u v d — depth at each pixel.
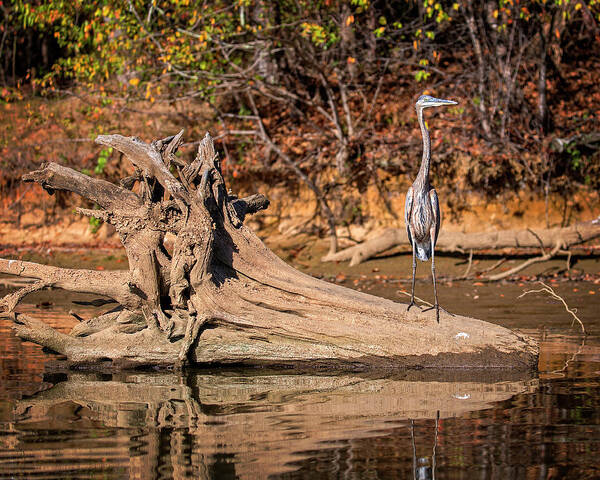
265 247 10.36
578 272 18.30
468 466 5.80
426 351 9.60
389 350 9.66
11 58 27.47
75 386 8.79
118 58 19.55
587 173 21.53
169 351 9.91
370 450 6.20
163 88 21.53
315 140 22.05
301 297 9.95
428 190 10.41
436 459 5.96
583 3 20.23
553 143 20.70
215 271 10.12
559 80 23.39
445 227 21.25
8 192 22.23
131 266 9.95
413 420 7.09
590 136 20.72
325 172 21.75
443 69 23.95
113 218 10.03
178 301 9.84
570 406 7.53
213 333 9.93
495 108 20.84
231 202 10.80
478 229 21.14
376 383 8.85
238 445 6.35
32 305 14.60
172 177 9.91
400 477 5.57
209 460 5.96
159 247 10.02
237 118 22.80
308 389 8.57
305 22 19.64
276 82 23.05
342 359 9.77
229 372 9.72
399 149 21.59
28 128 23.09
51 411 7.53
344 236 21.14
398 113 22.73
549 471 5.69
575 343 10.95
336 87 23.45
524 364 9.39
